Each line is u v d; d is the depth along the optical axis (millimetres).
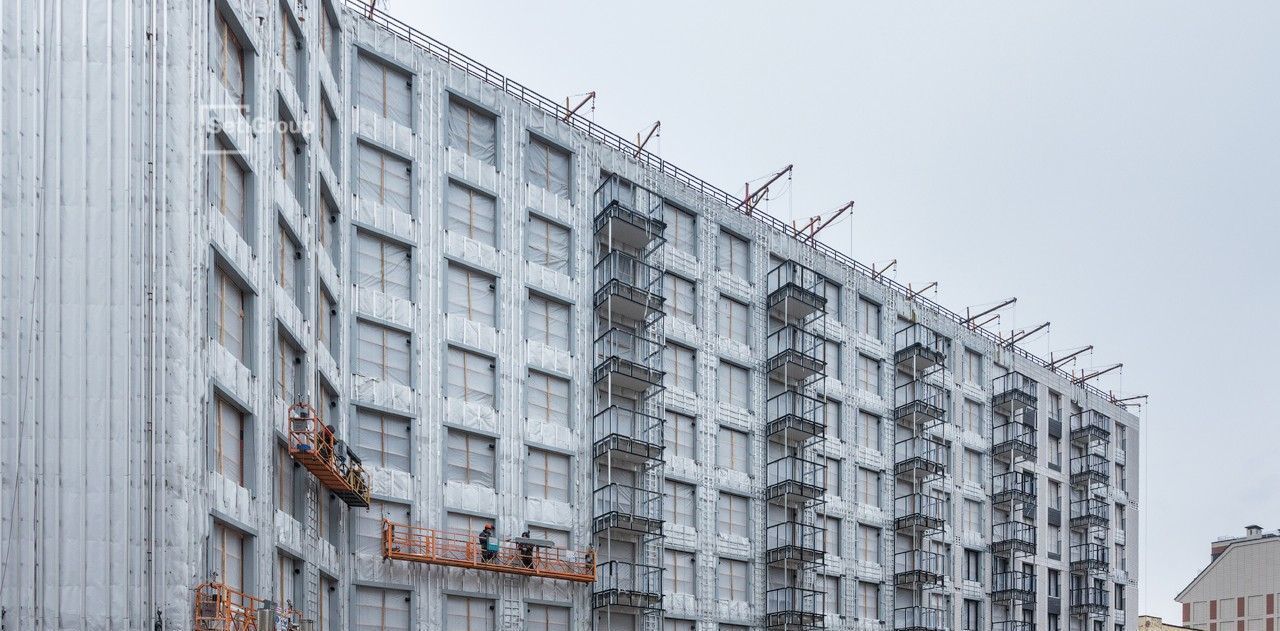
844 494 59406
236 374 27484
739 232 56938
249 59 30016
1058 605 76000
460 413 42656
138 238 24016
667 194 53625
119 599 22516
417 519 40375
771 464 55406
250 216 29188
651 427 49188
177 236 24484
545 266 47375
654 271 51625
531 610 43656
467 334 43594
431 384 41938
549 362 46406
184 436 24000
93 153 24031
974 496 69812
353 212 40594
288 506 32031
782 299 56375
